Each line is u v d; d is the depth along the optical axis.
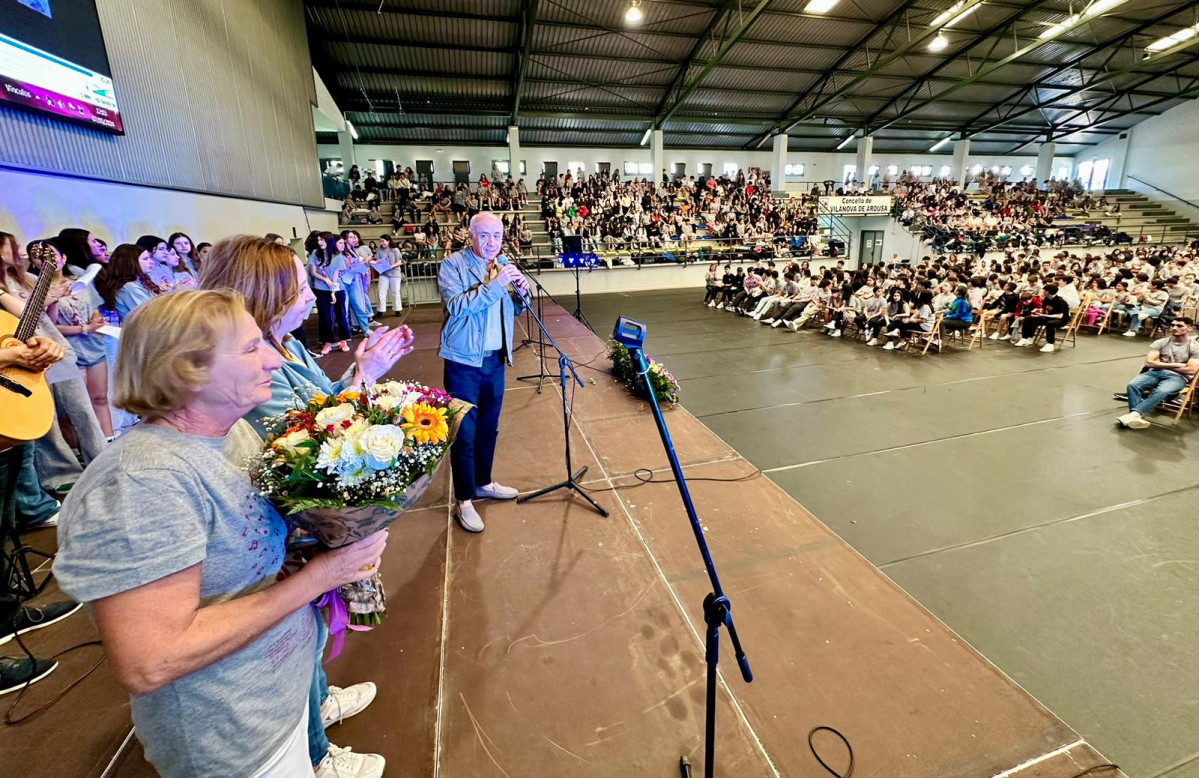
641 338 1.07
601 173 19.05
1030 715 1.72
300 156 10.49
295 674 0.90
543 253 15.17
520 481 3.20
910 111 18.34
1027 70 17.66
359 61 13.64
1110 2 11.41
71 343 2.87
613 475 3.30
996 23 14.55
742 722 1.66
